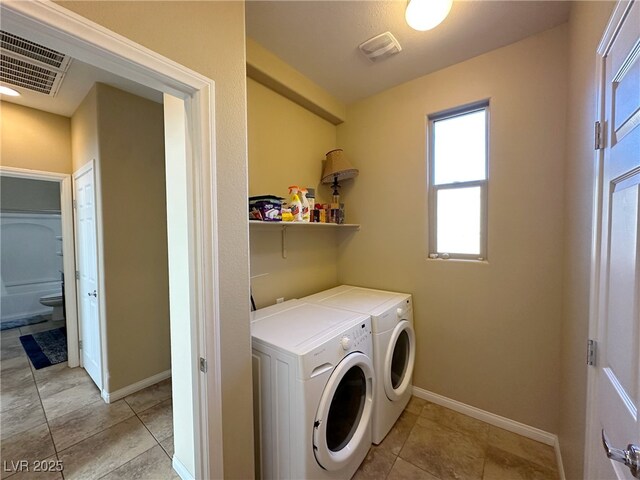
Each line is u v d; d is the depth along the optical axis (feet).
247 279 4.00
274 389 4.08
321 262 8.21
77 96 7.28
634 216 2.16
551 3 4.71
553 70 5.34
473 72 6.23
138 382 7.64
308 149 7.75
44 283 15.15
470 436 5.85
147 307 7.84
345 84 7.32
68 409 6.82
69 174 8.49
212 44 3.45
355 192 8.29
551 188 5.44
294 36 5.51
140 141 7.59
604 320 2.87
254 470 4.15
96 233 7.16
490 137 6.07
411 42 5.71
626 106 2.40
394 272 7.59
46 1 2.16
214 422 3.59
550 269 5.51
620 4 2.50
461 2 4.69
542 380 5.65
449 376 6.79
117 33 2.59
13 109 7.43
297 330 4.61
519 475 4.93
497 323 6.14
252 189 6.31
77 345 8.93
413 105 7.12
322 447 3.96
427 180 7.01
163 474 5.01
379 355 5.49
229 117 3.68
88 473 5.02
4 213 14.03
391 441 5.71
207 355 3.51
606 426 2.69
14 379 8.21
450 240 6.89
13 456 5.40
